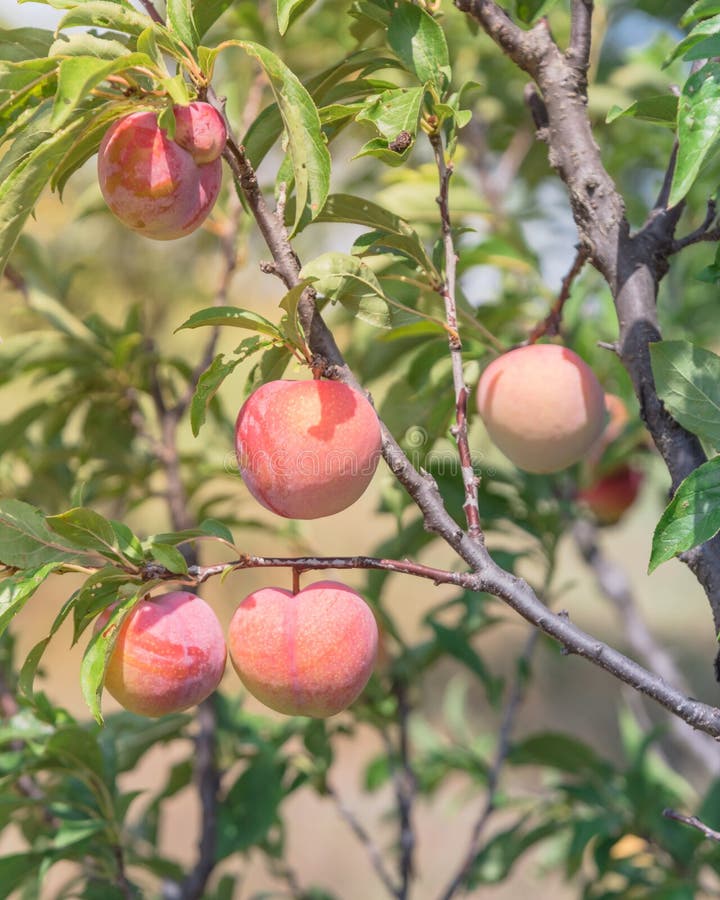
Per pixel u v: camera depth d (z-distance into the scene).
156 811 1.29
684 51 0.95
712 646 3.24
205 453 1.43
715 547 0.98
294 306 0.94
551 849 1.52
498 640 3.36
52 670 3.24
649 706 2.43
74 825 1.12
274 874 1.38
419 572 0.95
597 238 1.04
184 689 0.95
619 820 1.26
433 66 1.02
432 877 2.26
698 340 1.51
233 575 3.04
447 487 1.25
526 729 2.75
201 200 0.96
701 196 1.48
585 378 1.06
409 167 1.72
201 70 0.95
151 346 1.31
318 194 0.95
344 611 0.96
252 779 1.24
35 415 1.28
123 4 0.96
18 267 1.30
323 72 1.04
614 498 1.52
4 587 0.95
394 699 1.29
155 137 0.95
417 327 1.11
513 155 1.80
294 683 0.95
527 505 1.27
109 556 0.95
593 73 1.62
